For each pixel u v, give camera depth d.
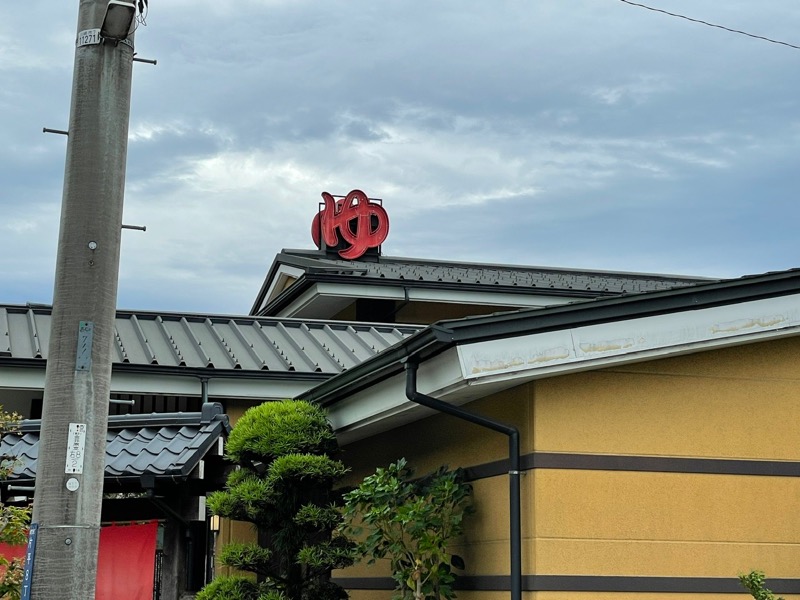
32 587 5.96
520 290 19.97
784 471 8.72
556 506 8.10
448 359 8.04
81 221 6.36
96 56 6.55
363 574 11.27
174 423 10.16
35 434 10.49
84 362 6.20
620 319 8.12
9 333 14.44
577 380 8.34
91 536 6.08
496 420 8.32
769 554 8.53
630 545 8.20
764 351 8.88
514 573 8.02
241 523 12.69
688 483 8.45
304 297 20.00
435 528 8.82
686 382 8.62
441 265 21.53
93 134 6.45
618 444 8.34
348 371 9.66
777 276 8.42
